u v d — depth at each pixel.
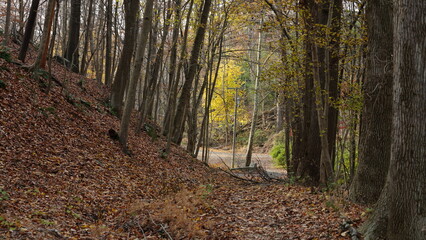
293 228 7.23
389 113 8.62
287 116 19.19
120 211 7.84
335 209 8.21
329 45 11.64
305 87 14.07
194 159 20.52
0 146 8.58
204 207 8.87
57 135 11.17
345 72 14.66
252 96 43.47
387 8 8.71
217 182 15.70
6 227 5.05
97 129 13.98
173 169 15.30
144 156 14.89
